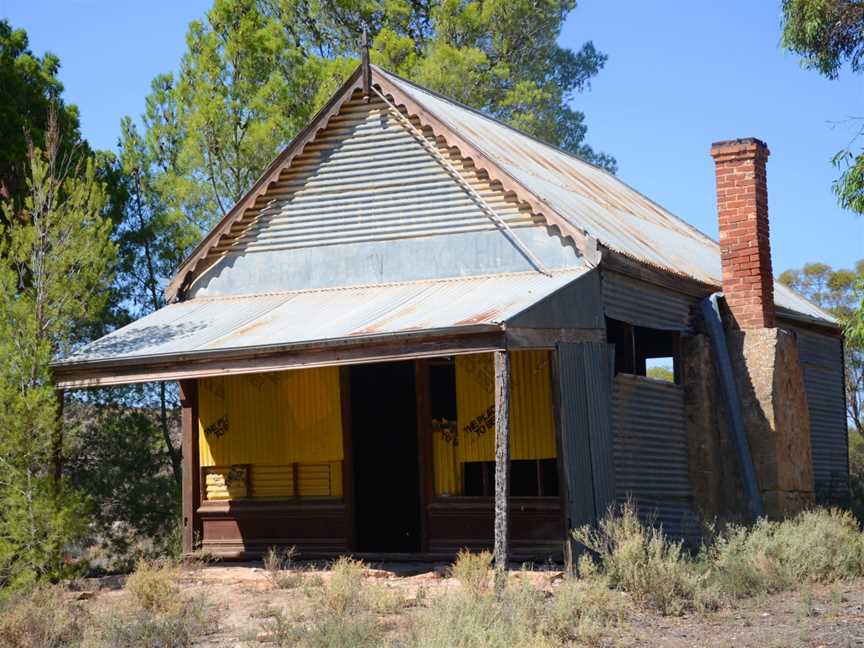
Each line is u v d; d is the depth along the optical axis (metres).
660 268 17.34
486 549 16.30
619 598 12.23
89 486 23.92
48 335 17.45
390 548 18.77
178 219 27.91
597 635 10.78
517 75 36.34
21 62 25.41
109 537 24.27
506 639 10.23
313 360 14.96
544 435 16.11
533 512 16.06
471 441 16.53
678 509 17.86
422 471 16.84
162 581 13.48
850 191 19.91
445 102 20.44
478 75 34.16
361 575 14.29
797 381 19.47
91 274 17.86
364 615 11.63
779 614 11.88
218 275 18.95
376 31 36.44
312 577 15.23
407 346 14.30
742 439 18.59
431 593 13.31
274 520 18.17
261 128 28.72
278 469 18.38
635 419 16.78
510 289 15.78
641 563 12.83
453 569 14.01
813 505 19.41
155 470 25.72
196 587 15.27
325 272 18.16
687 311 19.00
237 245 18.88
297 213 18.52
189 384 18.83
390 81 17.91
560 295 14.96
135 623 11.93
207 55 29.53
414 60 33.38
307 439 18.02
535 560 15.93
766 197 19.95
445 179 17.50
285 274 18.44
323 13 36.12
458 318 14.30
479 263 17.03
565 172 21.27
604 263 16.05
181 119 29.75
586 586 12.30
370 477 18.88
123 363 16.22
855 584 13.69
